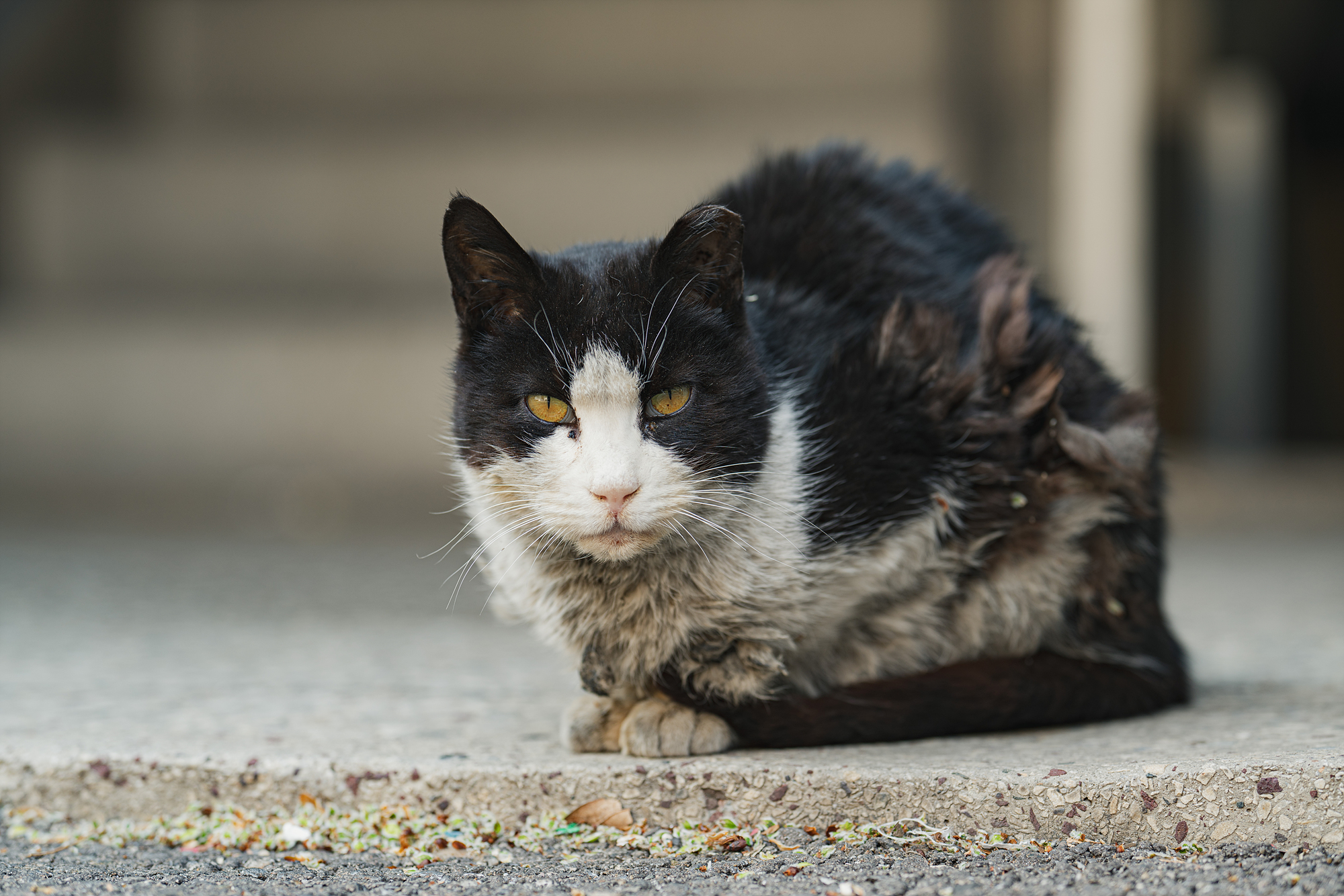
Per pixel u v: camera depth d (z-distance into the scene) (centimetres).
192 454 1628
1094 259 1298
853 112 1496
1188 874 263
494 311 320
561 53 1555
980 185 1431
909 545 344
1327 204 1945
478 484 327
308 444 1627
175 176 1603
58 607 685
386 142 1588
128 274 1620
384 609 688
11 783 329
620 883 272
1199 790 282
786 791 299
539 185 1574
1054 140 1330
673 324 310
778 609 329
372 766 316
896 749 325
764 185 410
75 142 1597
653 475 303
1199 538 1037
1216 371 1723
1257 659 469
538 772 310
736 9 1514
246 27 1579
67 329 1620
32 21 1502
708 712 333
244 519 1245
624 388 306
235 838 308
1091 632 362
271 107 1592
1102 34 1270
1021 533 351
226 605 700
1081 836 284
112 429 1623
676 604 324
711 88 1534
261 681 455
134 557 957
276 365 1622
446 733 358
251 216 1608
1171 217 1694
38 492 1473
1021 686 342
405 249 1603
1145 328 1341
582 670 335
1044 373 353
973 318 384
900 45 1478
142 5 1568
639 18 1538
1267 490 1316
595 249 348
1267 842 279
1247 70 1681
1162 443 384
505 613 362
